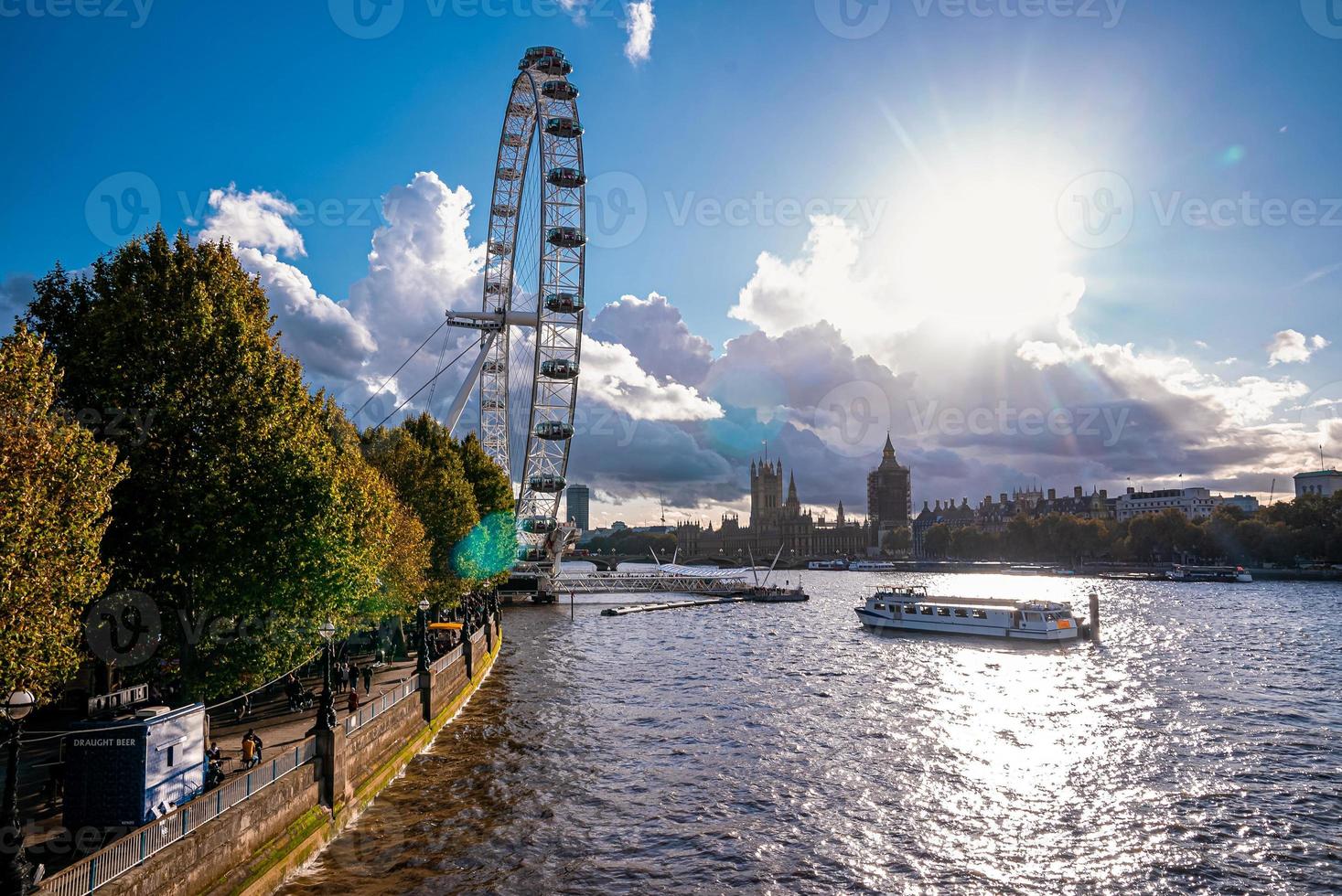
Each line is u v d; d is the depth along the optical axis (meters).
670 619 130.75
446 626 70.62
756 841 32.78
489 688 64.12
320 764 31.98
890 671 74.69
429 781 39.47
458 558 81.38
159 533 31.61
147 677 36.22
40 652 22.28
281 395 36.44
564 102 132.38
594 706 57.66
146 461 32.31
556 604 159.00
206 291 34.41
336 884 27.81
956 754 45.12
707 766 42.72
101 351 32.00
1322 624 105.38
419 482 79.06
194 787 25.73
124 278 33.72
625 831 33.59
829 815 35.78
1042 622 95.00
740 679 69.56
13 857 17.11
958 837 33.38
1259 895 28.47
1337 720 52.28
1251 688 63.72
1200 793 38.53
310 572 34.59
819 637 103.00
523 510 145.00
